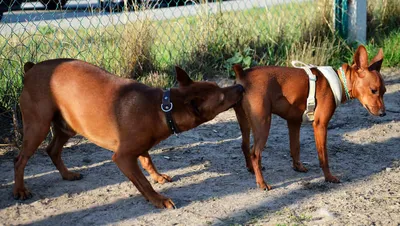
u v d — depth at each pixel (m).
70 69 1.75
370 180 1.88
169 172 1.95
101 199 1.77
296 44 3.01
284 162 2.03
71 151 2.11
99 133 1.73
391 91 2.71
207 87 1.69
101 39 2.62
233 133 2.29
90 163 2.02
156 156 2.07
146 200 1.76
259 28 3.09
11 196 1.78
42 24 3.01
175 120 1.69
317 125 1.87
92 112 1.71
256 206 1.72
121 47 2.66
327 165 1.88
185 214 1.69
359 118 2.43
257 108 1.79
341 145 2.16
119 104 1.70
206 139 2.23
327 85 1.85
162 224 1.64
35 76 1.76
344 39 3.18
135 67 2.68
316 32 3.11
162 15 3.23
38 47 2.44
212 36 2.90
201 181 1.89
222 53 2.90
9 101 2.28
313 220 1.65
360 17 3.17
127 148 1.70
